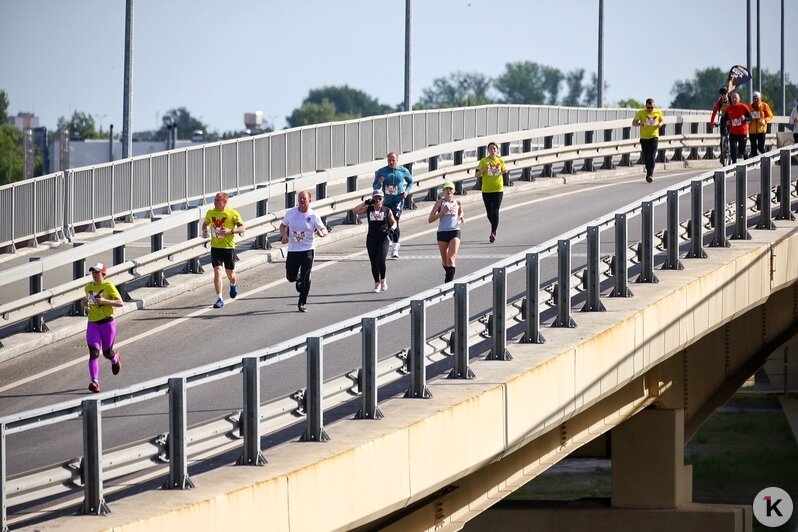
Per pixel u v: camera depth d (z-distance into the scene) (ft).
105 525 78.59
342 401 106.52
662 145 369.50
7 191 236.22
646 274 157.17
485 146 297.74
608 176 344.90
